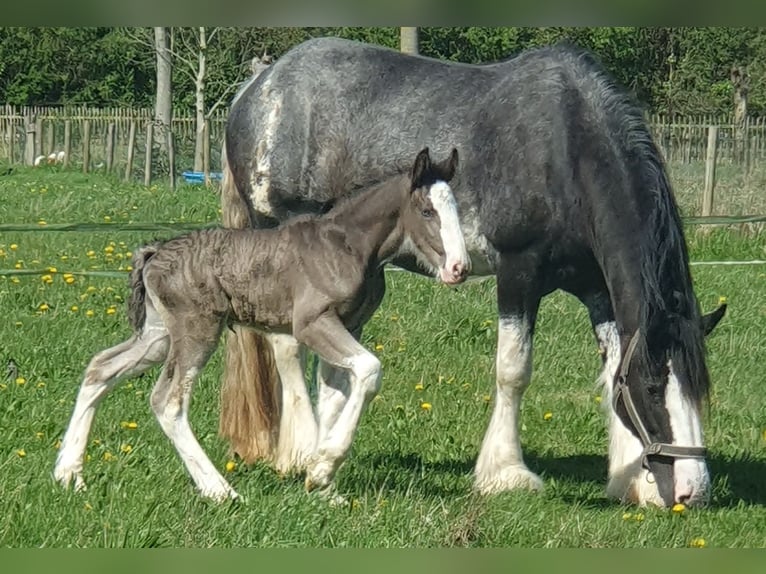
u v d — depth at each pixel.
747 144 26.53
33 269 18.25
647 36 43.62
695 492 9.23
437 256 9.09
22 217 25.19
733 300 18.09
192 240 9.48
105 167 39.88
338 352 9.18
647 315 9.32
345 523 8.57
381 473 10.41
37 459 9.73
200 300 9.34
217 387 12.88
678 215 9.80
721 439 12.07
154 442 10.66
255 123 11.95
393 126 11.19
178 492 8.97
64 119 43.50
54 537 7.93
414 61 11.53
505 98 10.68
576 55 10.65
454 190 10.75
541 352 14.93
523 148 10.38
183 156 41.88
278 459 10.64
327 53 11.80
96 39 58.22
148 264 9.46
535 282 10.49
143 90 59.62
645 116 10.55
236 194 12.31
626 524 9.24
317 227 9.39
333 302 9.27
